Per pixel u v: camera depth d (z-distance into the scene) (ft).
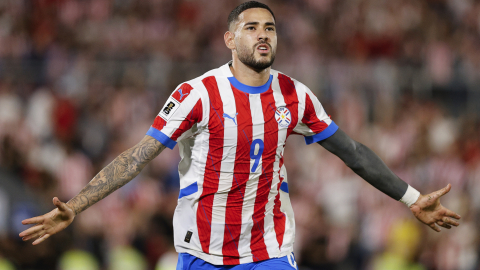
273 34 39.65
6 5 147.13
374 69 137.49
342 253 95.66
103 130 124.98
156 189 108.58
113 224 94.89
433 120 130.72
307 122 41.73
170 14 155.33
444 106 137.69
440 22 161.48
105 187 37.24
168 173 113.70
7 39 140.87
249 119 39.17
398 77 138.51
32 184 106.73
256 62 38.93
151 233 94.12
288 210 43.57
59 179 111.65
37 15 148.15
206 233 40.73
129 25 150.92
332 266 94.89
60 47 143.33
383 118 131.95
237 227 40.63
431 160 121.60
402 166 122.62
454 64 146.82
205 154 39.55
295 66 136.98
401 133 127.95
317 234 96.48
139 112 127.75
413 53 153.28
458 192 109.60
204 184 40.06
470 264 93.91
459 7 164.86
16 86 127.54
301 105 41.04
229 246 40.93
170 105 38.73
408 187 43.86
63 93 127.24
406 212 100.48
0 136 112.47
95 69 132.57
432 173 118.52
